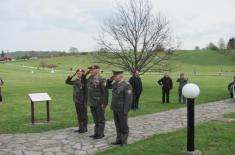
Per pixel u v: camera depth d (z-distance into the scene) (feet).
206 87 126.41
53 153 33.40
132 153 31.30
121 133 35.78
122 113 35.42
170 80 76.18
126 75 218.18
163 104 74.23
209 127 42.11
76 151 33.96
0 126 48.01
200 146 32.83
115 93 35.76
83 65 394.11
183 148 32.35
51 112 62.08
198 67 392.68
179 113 59.67
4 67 311.47
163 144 34.06
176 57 117.19
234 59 497.87
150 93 100.89
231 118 51.37
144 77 206.08
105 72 257.14
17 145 36.73
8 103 75.87
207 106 70.85
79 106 42.14
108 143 36.81
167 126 46.70
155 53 110.11
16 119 54.34
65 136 40.65
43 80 165.99
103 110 38.91
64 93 100.01
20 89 113.80
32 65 407.64
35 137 40.45
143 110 63.77
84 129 42.60
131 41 108.78
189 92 28.63
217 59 497.46
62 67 363.76
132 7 142.92
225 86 132.26
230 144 33.68
